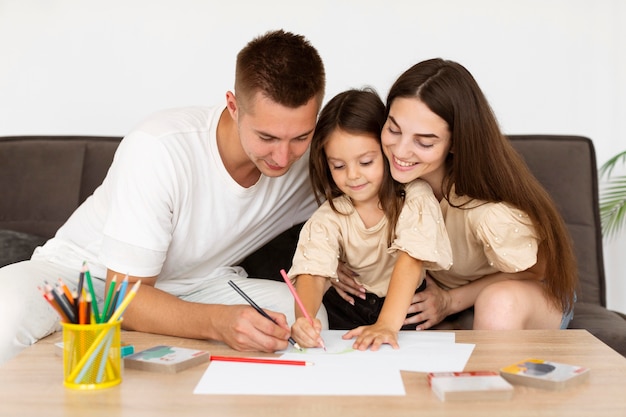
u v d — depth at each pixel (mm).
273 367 1226
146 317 1478
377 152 1696
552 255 1757
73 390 1104
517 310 1702
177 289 1901
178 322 1446
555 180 2213
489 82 2857
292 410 1020
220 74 2867
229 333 1360
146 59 2869
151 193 1611
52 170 2342
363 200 1750
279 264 2162
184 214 1722
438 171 1785
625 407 1027
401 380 1153
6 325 1540
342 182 1720
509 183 1719
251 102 1499
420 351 1332
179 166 1668
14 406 1033
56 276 1780
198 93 2875
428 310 1805
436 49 2846
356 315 1878
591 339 1411
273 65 1473
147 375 1181
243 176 1786
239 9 2852
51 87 2891
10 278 1654
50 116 2900
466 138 1655
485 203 1748
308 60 1499
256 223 1873
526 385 1125
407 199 1710
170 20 2855
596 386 1119
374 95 1738
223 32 2855
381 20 2842
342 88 2867
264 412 1012
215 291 1916
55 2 2863
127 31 2863
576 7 2830
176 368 1195
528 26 2834
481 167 1695
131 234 1589
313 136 1746
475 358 1277
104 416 997
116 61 2873
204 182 1741
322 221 1780
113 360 1132
